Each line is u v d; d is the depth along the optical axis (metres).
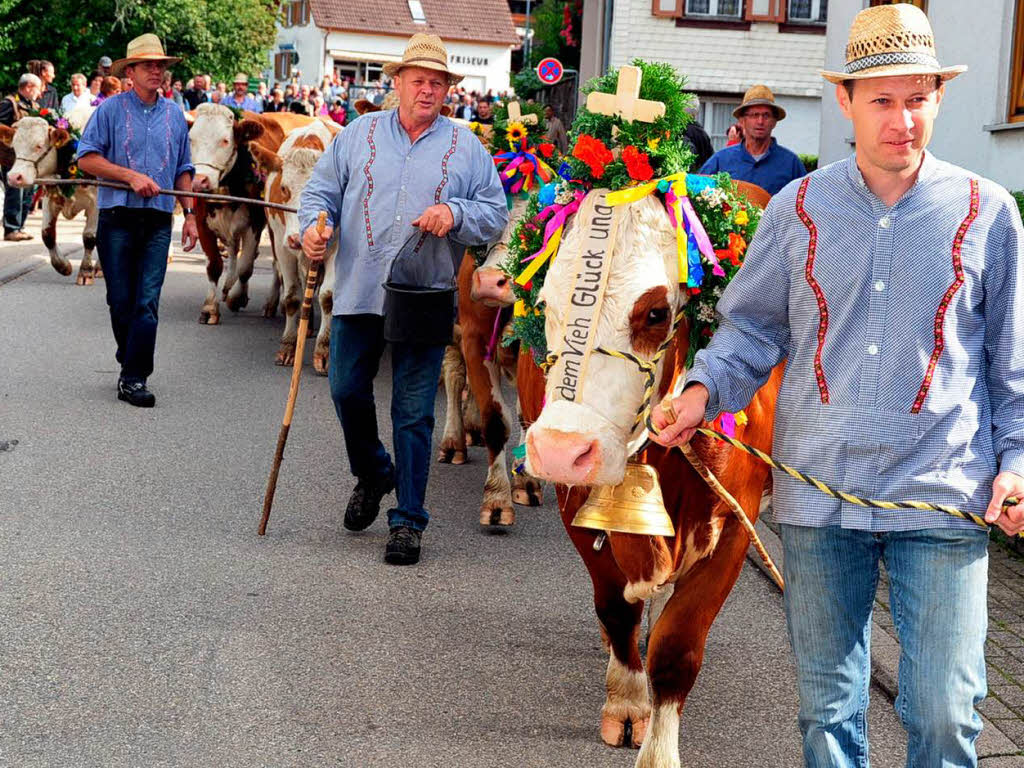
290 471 7.29
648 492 3.38
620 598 4.05
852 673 3.10
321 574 5.64
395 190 5.75
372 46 65.88
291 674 4.55
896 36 2.87
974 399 2.93
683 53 24.67
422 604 5.34
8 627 4.82
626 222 3.34
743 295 3.15
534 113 6.33
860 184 2.97
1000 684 4.56
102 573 5.48
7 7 29.69
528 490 6.93
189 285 14.47
